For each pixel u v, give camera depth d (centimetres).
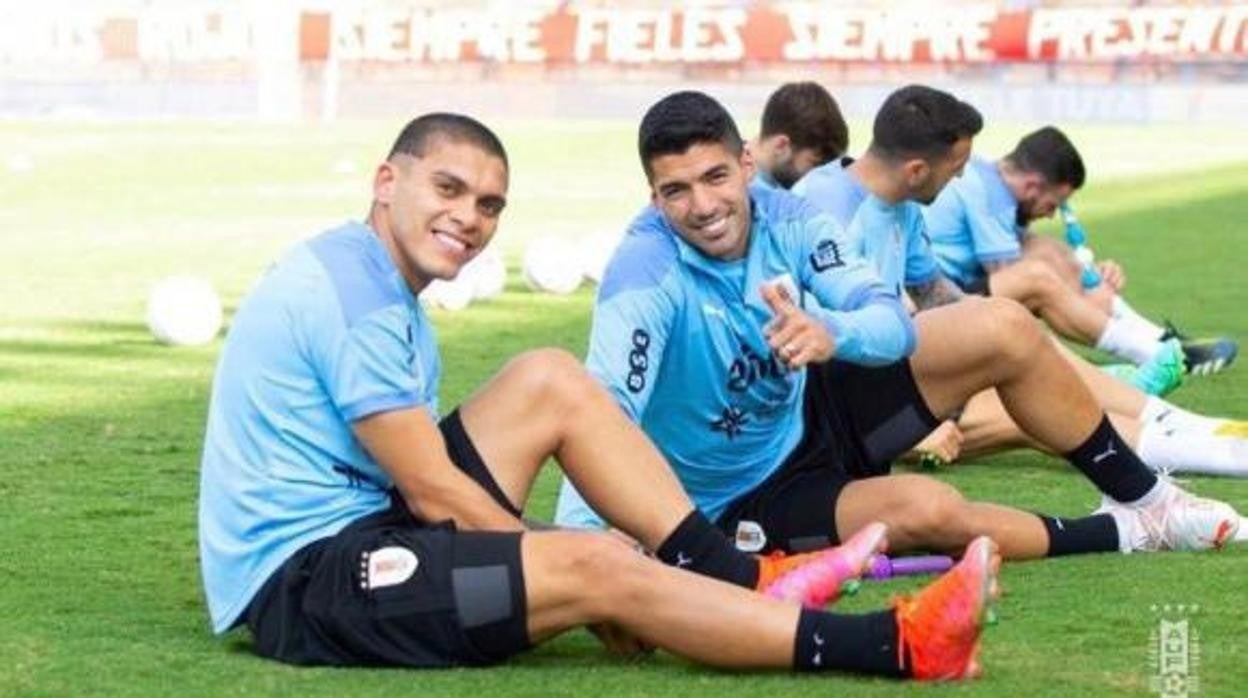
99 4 3412
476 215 463
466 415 470
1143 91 3133
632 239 527
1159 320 1180
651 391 523
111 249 1543
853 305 533
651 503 469
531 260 1257
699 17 3294
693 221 520
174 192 2047
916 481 552
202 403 858
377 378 454
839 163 648
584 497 476
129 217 1803
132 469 716
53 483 689
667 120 516
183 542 598
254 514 457
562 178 2217
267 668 448
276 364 459
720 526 556
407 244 464
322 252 463
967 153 639
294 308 458
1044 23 3158
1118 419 704
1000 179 900
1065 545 564
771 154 734
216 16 3306
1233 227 1702
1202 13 3105
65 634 483
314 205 1916
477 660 445
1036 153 900
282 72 3262
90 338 1053
